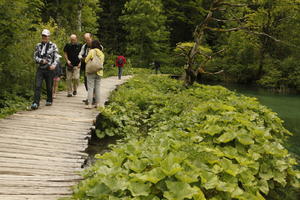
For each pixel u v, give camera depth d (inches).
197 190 120.4
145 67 1210.0
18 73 349.7
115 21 1348.4
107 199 116.3
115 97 387.5
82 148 200.8
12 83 363.3
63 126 246.8
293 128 394.0
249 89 952.3
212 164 154.3
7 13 317.1
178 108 348.2
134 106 363.3
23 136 215.8
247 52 1130.0
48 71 297.6
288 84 929.5
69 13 761.6
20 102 318.7
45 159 177.6
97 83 306.2
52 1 836.0
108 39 1310.3
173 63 1342.3
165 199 118.0
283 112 522.9
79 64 349.4
